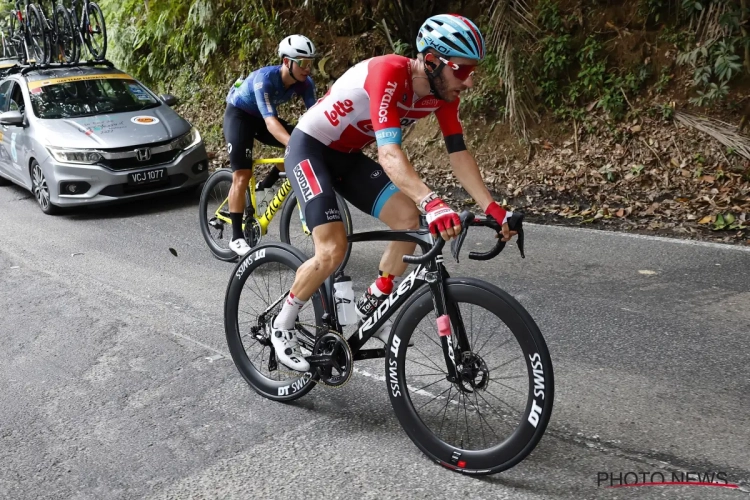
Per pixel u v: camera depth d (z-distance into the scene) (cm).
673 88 741
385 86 260
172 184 746
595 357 354
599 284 456
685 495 239
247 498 255
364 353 297
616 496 241
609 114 759
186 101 1207
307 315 331
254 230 545
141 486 266
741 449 265
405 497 249
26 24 1077
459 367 259
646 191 663
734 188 629
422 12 904
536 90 805
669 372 332
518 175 752
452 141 287
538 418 239
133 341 409
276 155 975
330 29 1033
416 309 266
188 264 559
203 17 1114
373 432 296
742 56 709
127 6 1301
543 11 820
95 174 705
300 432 300
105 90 816
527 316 240
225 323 348
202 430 306
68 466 283
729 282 443
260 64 1107
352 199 314
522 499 243
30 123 764
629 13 786
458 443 273
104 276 536
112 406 333
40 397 346
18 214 764
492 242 567
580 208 659
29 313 465
